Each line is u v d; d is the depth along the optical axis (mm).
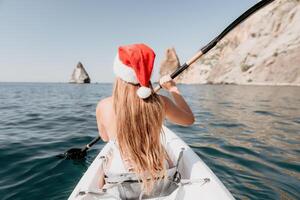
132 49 1324
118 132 1424
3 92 28984
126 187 1557
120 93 1390
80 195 1652
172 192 1663
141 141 1416
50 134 5930
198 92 23734
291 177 3303
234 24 2289
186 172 2180
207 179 1872
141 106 1363
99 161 2367
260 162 3857
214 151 4426
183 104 1671
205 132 6035
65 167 3678
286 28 42969
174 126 6836
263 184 3100
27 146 4828
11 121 7969
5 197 2834
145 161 1450
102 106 1580
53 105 13094
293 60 37688
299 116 8234
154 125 1404
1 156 4199
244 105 11688
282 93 19266
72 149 4086
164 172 1531
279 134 5719
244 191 2926
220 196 1729
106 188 1647
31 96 21297
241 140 5207
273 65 40125
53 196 2855
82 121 7852
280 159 3990
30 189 3016
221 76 50250
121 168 1576
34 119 8344
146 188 1523
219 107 11047
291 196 2814
